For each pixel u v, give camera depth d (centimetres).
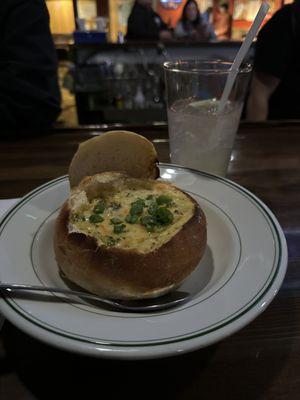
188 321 45
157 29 309
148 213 61
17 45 145
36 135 123
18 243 61
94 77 296
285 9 181
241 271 55
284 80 190
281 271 53
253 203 70
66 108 363
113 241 55
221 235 67
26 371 47
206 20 333
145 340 42
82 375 47
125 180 69
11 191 89
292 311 57
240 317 45
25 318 44
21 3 148
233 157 109
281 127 131
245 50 78
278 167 104
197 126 88
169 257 53
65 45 325
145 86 304
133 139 69
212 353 50
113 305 51
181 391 45
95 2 346
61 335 42
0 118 131
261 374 47
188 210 62
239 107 90
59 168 101
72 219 59
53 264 61
